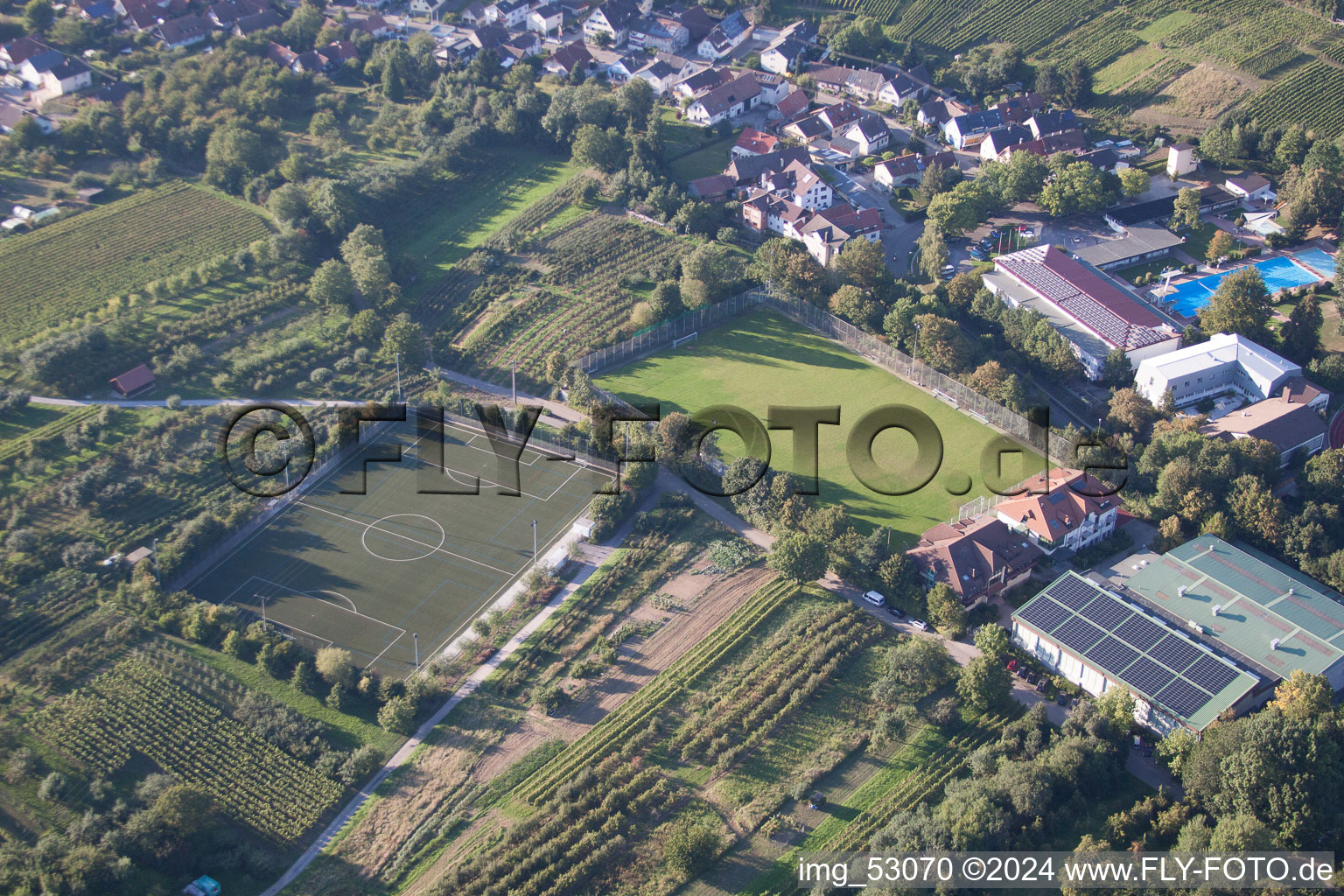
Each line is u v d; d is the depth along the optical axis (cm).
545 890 19675
